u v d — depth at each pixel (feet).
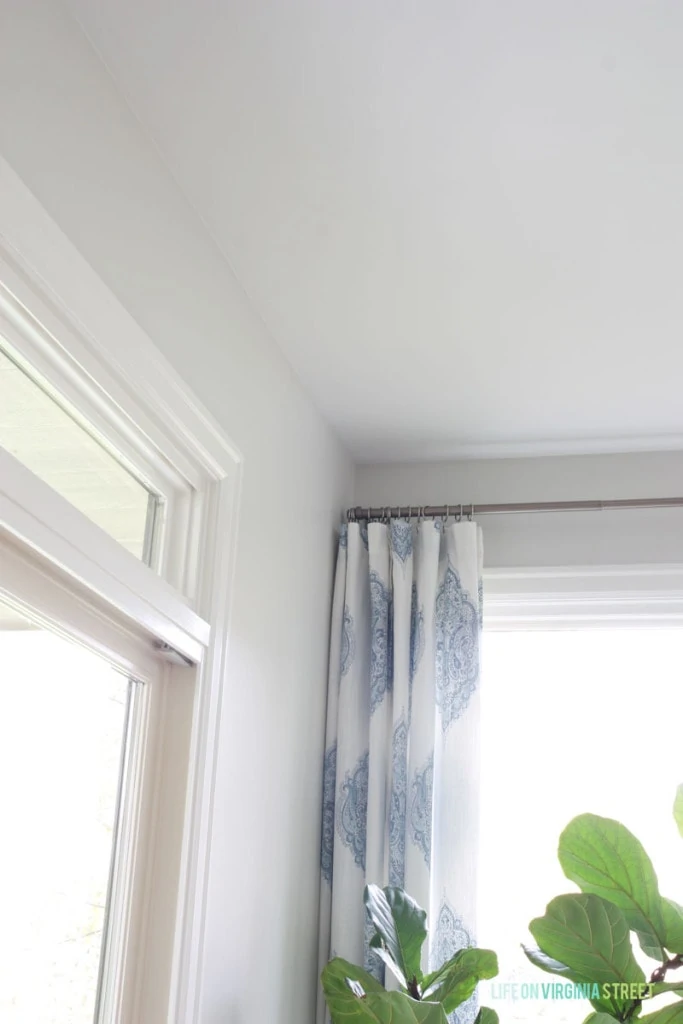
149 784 6.00
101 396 5.54
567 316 7.87
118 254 5.77
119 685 5.85
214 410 6.97
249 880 7.12
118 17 5.46
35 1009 4.91
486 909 9.25
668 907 6.37
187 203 6.77
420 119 6.07
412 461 10.37
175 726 6.22
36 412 5.14
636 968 6.15
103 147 5.69
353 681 9.14
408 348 8.38
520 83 5.78
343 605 9.43
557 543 9.82
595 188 6.56
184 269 6.64
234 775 6.95
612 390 8.87
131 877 5.74
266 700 7.64
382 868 8.62
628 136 6.12
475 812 8.66
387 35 5.52
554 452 10.06
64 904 5.19
